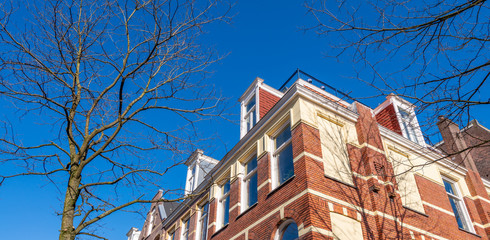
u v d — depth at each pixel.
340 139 13.02
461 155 17.67
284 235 11.21
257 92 17.11
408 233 11.85
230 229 13.98
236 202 14.31
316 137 12.23
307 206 10.27
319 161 11.59
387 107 17.77
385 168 12.87
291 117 12.92
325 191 10.91
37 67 6.70
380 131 14.43
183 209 20.64
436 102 5.76
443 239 12.94
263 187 12.89
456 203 15.68
